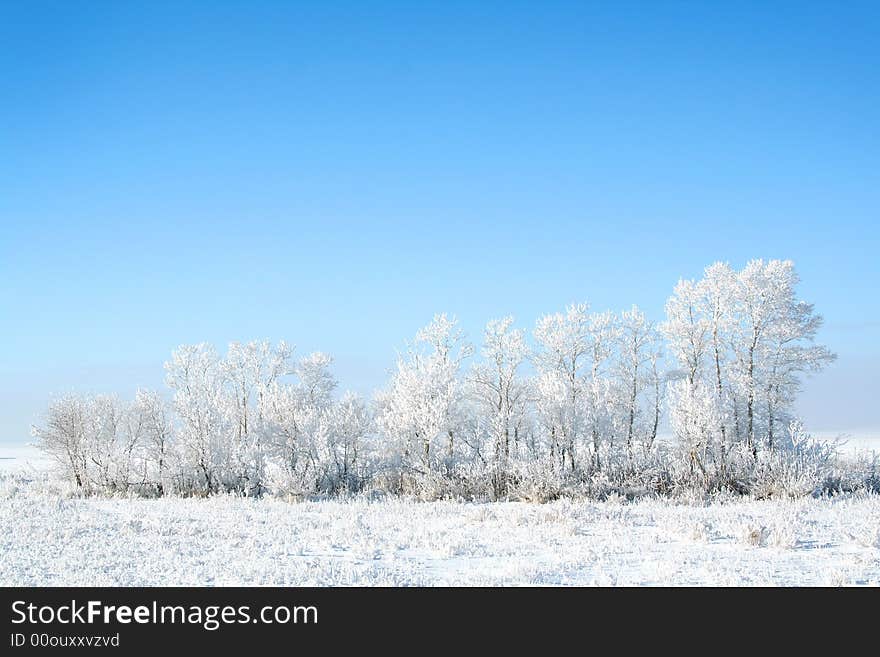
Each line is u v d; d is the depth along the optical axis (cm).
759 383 3450
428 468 3114
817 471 2767
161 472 3231
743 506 2247
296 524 1909
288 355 4453
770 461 2817
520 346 3519
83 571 1245
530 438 3425
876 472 2972
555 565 1295
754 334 3488
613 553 1400
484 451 3341
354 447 3384
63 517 2033
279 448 3422
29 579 1184
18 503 2420
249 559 1384
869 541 1377
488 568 1288
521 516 1927
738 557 1329
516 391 3484
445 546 1462
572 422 3228
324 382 4334
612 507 2208
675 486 2777
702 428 2930
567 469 3048
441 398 3234
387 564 1338
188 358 4178
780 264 3488
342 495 2856
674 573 1189
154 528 1802
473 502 2756
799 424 3098
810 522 1714
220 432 3238
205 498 2916
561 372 3547
